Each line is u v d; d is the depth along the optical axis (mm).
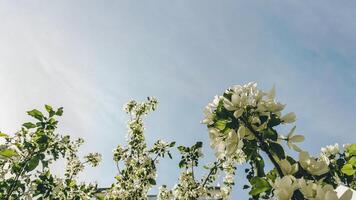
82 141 9797
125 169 9406
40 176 5770
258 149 2486
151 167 9297
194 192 8586
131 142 9805
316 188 1967
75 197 7039
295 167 2211
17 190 5426
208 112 2771
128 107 10430
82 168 9797
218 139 2656
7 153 5078
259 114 2508
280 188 2002
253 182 2268
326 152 3760
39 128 5598
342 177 3154
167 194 9062
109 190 9094
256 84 2672
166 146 9547
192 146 8664
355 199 1821
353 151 3342
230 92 2758
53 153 5914
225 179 8789
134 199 8977
